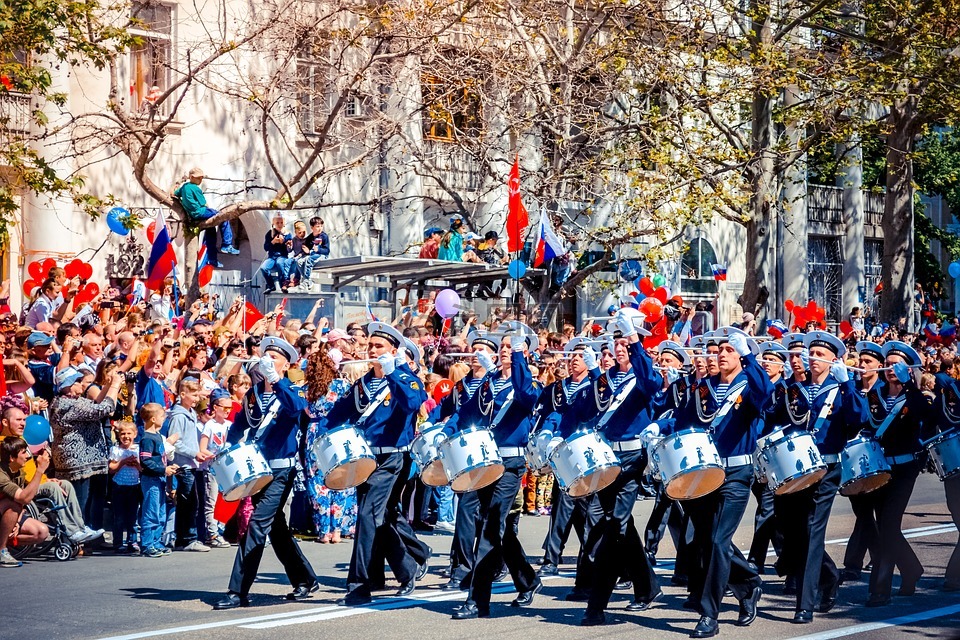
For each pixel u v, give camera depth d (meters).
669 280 41.72
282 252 25.55
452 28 29.39
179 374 17.86
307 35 24.72
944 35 33.34
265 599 13.47
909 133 39.44
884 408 14.30
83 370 17.23
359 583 13.28
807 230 49.25
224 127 31.05
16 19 21.53
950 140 54.19
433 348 20.69
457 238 29.36
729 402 12.19
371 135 29.42
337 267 26.55
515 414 13.11
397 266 26.64
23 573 15.11
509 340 13.64
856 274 50.78
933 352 26.31
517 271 23.50
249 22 28.59
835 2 32.69
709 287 44.06
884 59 34.47
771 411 13.07
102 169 29.27
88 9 23.27
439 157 33.34
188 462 17.05
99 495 16.92
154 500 16.58
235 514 15.23
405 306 25.39
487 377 13.50
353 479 13.14
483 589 12.54
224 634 11.57
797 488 12.44
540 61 28.92
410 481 17.44
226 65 29.20
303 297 24.97
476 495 13.66
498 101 29.00
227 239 27.30
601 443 12.42
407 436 13.60
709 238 44.03
